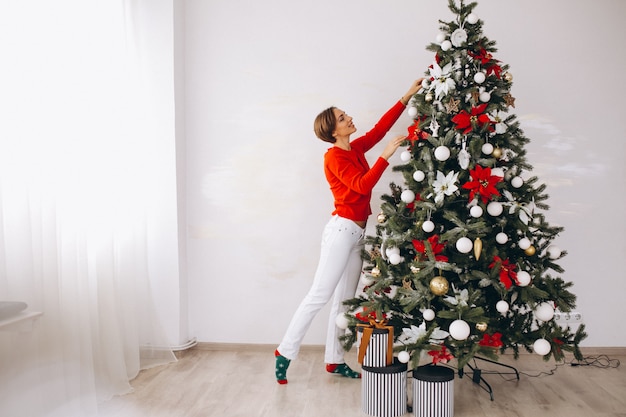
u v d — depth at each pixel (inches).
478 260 105.6
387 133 147.6
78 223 107.0
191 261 152.6
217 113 151.2
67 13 106.3
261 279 151.6
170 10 143.5
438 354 104.6
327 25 148.3
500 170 108.7
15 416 87.5
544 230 113.6
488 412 107.1
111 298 118.4
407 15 146.4
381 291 113.8
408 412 109.0
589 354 145.4
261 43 149.8
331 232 122.6
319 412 107.7
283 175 150.6
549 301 110.9
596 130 144.9
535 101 145.2
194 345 151.7
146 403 112.7
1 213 86.4
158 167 145.8
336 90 148.7
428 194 108.3
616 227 145.7
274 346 151.4
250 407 110.1
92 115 115.5
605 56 144.1
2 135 89.6
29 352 89.8
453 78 110.5
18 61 91.7
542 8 144.1
